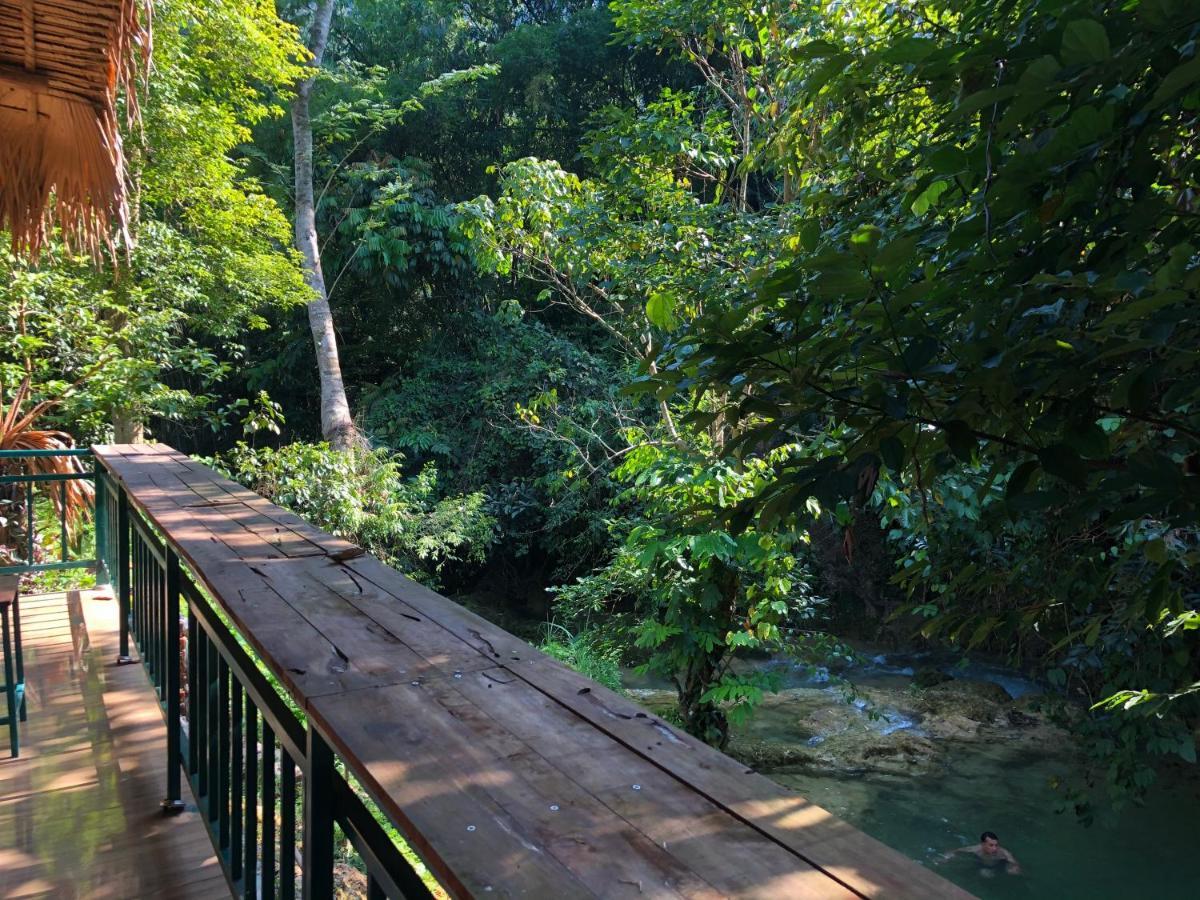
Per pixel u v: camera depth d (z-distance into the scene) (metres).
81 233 3.29
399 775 0.88
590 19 14.67
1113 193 1.20
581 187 7.32
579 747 0.95
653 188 6.69
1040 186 1.22
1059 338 1.16
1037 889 5.78
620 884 0.69
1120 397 1.12
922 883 0.68
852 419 1.25
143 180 8.45
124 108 5.34
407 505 10.30
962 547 2.99
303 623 1.40
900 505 4.16
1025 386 1.11
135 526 3.31
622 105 15.08
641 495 6.67
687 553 6.35
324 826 1.14
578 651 8.26
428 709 1.05
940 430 1.29
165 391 8.40
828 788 7.20
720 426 6.19
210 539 2.07
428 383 13.47
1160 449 1.36
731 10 6.30
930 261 1.43
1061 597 2.00
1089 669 4.78
